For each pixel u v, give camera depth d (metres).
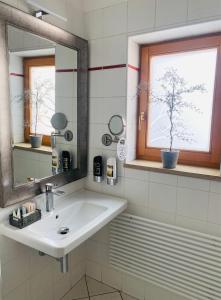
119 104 1.68
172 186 1.57
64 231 1.44
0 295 1.33
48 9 1.40
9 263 1.36
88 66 1.76
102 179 1.81
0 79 1.16
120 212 1.61
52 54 1.47
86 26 1.74
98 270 1.98
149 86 1.76
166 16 1.46
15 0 1.23
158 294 1.72
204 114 1.62
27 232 1.20
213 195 1.45
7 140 1.22
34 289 1.55
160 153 1.77
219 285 1.42
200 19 1.37
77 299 1.80
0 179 1.22
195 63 1.60
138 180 1.69
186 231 1.51
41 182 1.47
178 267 1.54
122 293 1.86
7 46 1.17
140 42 1.71
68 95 1.63
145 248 1.66
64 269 1.33
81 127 1.76
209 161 1.64
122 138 1.68
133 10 1.55
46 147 1.50
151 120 1.82
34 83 1.36
